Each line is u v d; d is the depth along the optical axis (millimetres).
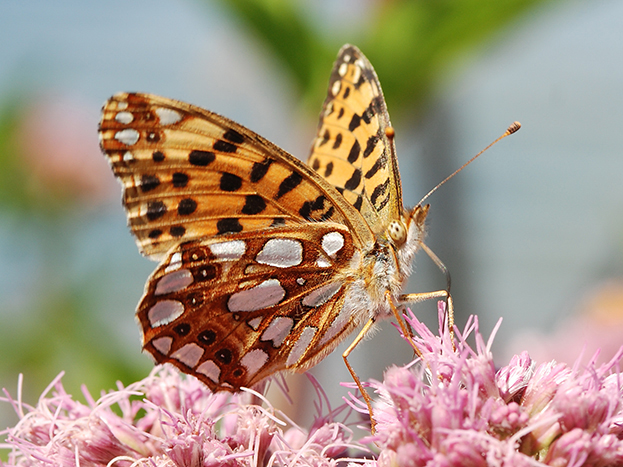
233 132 192
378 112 200
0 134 241
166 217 193
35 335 232
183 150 192
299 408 209
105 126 190
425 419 182
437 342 187
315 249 194
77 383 224
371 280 195
